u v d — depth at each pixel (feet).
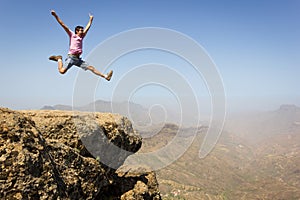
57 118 35.81
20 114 28.17
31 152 25.68
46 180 25.84
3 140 24.40
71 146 35.27
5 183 22.91
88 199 33.63
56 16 33.63
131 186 44.91
